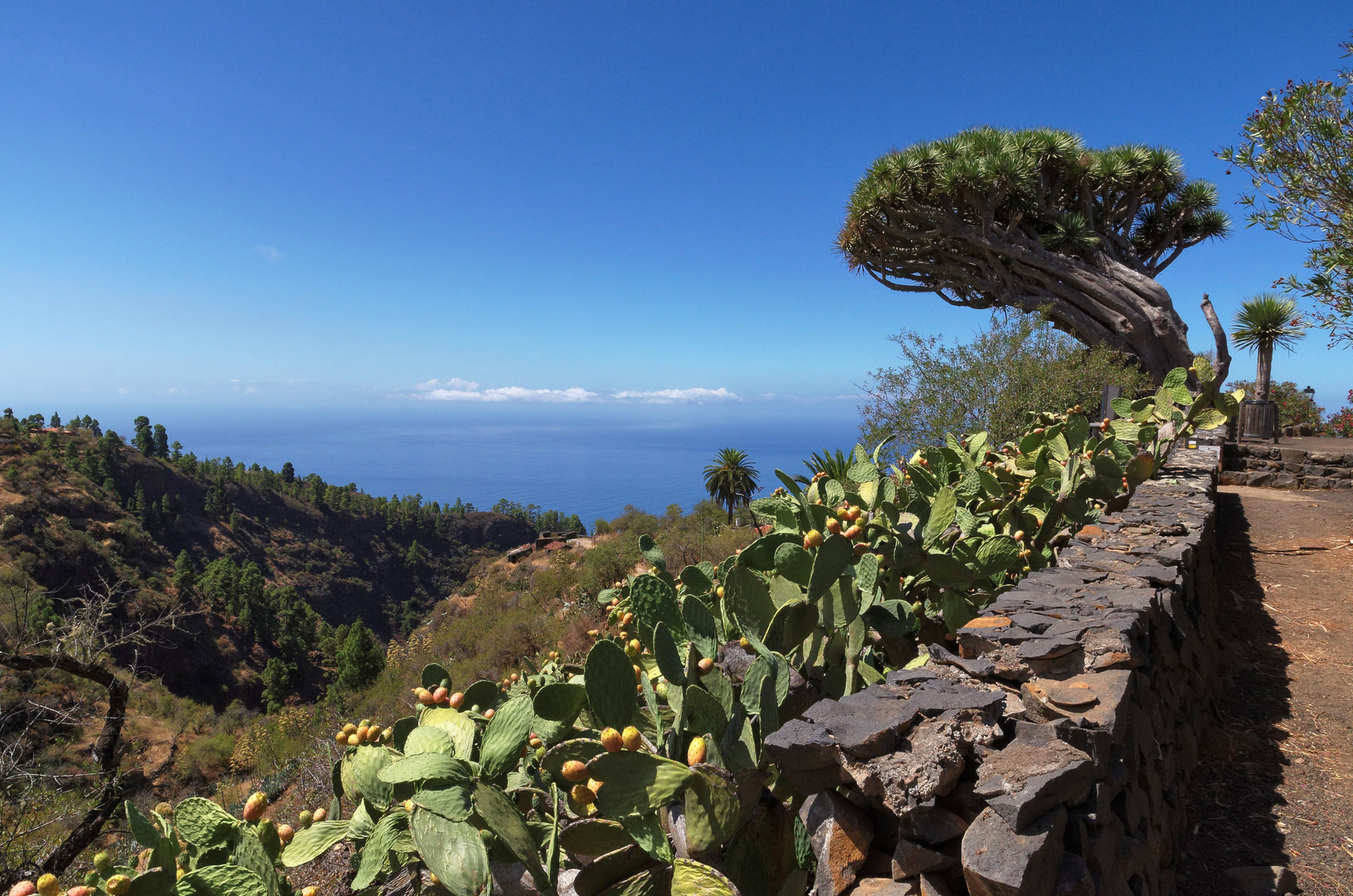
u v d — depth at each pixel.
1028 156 16.02
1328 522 6.68
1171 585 2.52
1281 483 9.31
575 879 1.24
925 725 1.30
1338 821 2.17
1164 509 3.81
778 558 1.93
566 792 1.46
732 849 1.43
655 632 1.62
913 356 10.61
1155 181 16.20
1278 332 12.06
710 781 1.29
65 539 82.50
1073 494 3.59
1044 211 16.25
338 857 2.47
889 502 2.48
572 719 1.54
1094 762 1.28
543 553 69.12
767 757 1.51
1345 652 3.61
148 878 1.33
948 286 18.45
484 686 2.12
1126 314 15.04
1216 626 3.82
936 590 2.62
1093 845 1.24
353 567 152.88
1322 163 5.16
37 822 7.79
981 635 1.85
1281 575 5.11
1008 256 16.23
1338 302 5.25
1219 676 3.34
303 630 98.94
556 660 2.39
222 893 1.36
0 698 8.95
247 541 136.62
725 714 1.57
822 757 1.29
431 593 162.88
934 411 10.33
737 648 1.93
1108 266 15.55
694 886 1.19
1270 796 2.36
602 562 30.44
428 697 1.80
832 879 1.23
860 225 17.97
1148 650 2.05
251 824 1.54
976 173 15.35
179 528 122.88
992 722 1.34
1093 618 1.94
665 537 34.25
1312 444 10.83
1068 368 10.80
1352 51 5.03
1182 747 2.34
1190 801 2.37
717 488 42.94
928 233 17.03
